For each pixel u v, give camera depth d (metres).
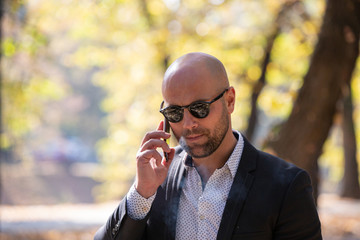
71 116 51.31
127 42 14.40
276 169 2.54
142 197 2.55
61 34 16.64
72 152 44.84
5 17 12.77
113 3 13.16
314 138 7.60
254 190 2.49
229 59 13.20
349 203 18.67
